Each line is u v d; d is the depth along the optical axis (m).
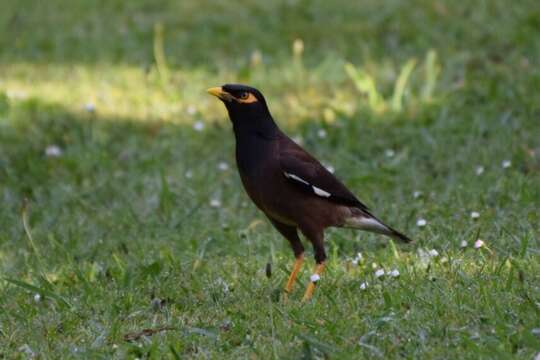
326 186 9.39
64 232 11.64
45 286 9.75
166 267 10.21
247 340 8.23
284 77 16.09
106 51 17.75
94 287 9.71
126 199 12.58
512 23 17.14
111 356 8.17
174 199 12.37
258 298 9.33
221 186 12.75
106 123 14.99
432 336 8.05
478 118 13.73
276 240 10.94
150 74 16.55
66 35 18.58
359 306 8.80
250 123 9.40
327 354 7.80
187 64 17.02
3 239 11.59
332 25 18.02
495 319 8.15
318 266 9.45
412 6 18.34
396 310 8.59
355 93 15.42
